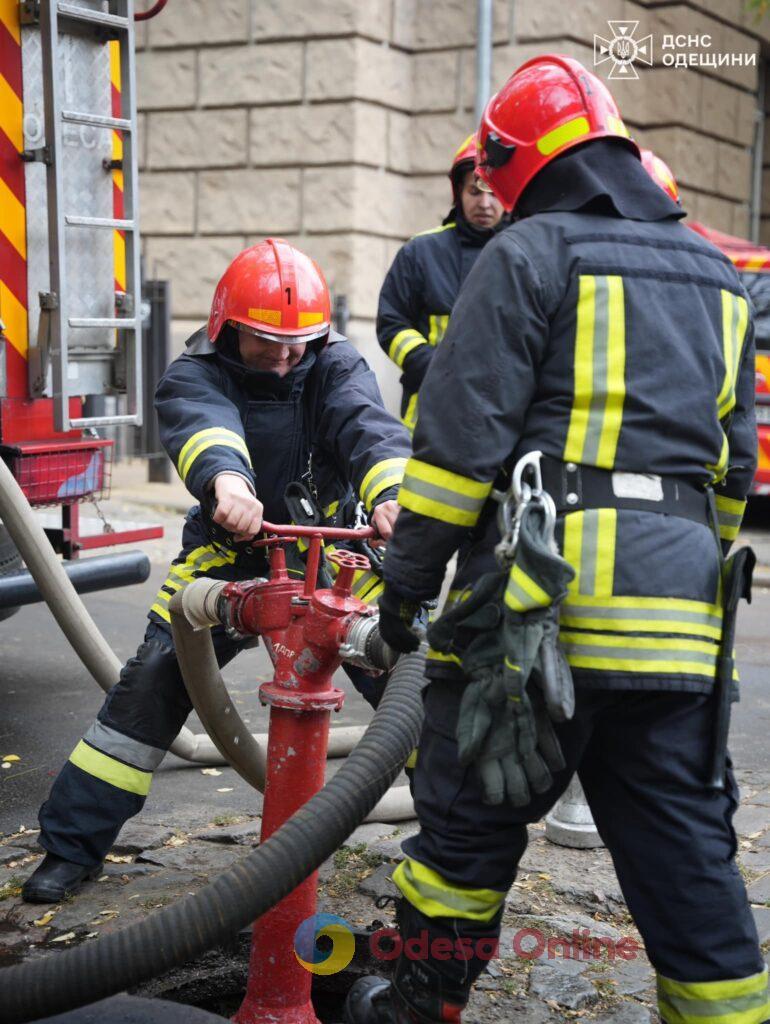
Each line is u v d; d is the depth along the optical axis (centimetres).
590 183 237
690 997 230
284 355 318
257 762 338
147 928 221
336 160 1202
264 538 278
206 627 285
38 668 591
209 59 1238
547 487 227
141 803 346
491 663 223
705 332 236
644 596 223
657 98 1324
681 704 229
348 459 319
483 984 295
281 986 269
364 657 254
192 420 302
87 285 480
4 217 455
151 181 1272
